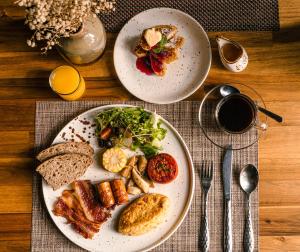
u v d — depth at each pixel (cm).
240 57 68
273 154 70
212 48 71
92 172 70
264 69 71
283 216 70
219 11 71
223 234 69
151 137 69
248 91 71
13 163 71
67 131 70
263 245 69
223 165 70
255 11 71
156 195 69
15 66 72
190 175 69
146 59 71
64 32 60
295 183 70
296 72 71
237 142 70
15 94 72
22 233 70
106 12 71
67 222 69
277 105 71
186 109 71
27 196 70
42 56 72
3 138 71
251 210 69
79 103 71
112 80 71
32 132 71
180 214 69
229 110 67
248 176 69
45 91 72
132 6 72
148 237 69
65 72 69
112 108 70
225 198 69
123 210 69
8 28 72
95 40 66
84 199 69
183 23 71
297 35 71
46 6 56
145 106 71
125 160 69
